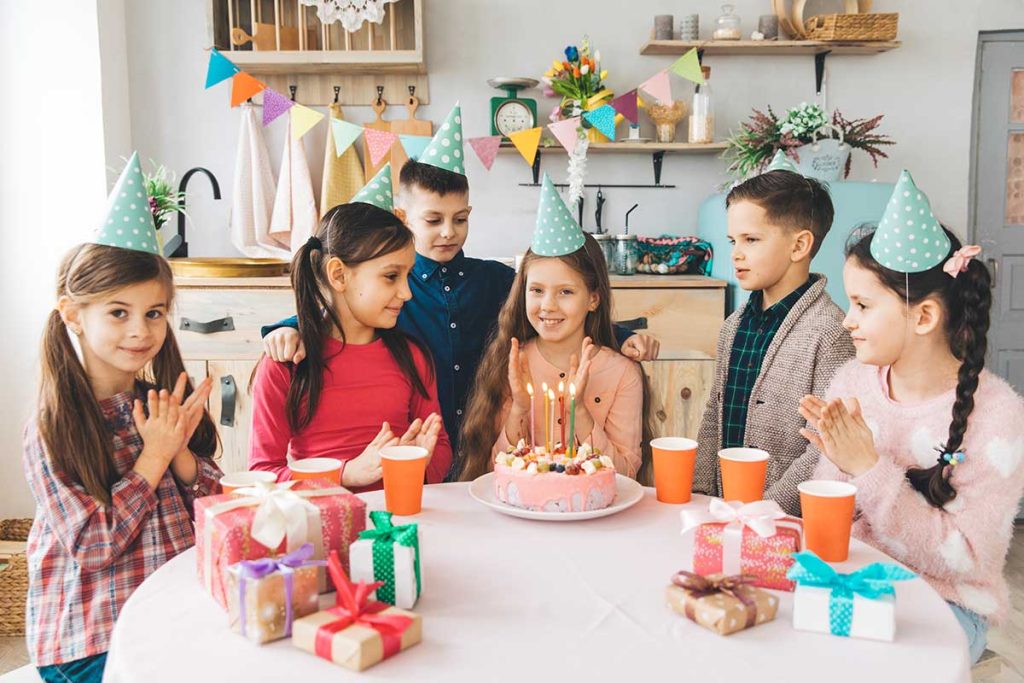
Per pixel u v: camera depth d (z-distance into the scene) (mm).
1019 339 3402
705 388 2758
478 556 1024
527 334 1715
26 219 2768
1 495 2799
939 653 781
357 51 2875
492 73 3105
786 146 2729
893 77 3160
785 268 1590
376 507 1214
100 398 1271
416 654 782
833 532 998
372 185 1667
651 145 2994
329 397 1531
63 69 2756
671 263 2947
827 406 1105
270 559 850
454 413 1983
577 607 881
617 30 3107
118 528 1156
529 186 3168
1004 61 3262
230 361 2529
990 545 1109
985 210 3348
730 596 850
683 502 1236
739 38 2998
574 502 1138
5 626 2311
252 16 2953
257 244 3008
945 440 1179
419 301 1967
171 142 3057
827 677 738
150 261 1224
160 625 851
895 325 1180
